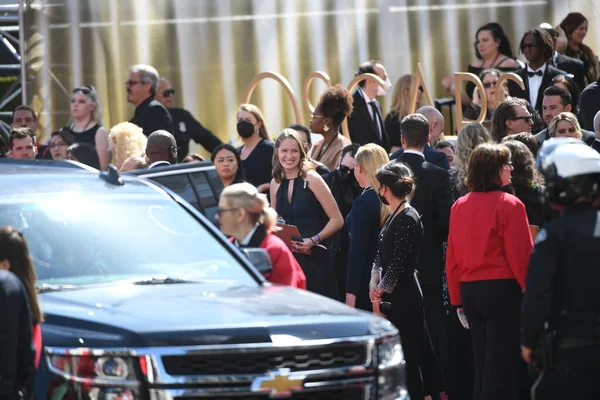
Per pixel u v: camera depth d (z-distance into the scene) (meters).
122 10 43.34
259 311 18.19
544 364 17.64
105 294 18.95
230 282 20.56
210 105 43.47
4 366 16.11
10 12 48.00
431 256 28.80
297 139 30.62
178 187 25.73
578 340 17.50
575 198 18.06
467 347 28.73
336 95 34.41
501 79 38.00
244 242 23.88
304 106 43.34
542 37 39.91
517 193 26.23
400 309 26.83
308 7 43.28
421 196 28.83
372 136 39.59
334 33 43.41
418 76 39.53
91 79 43.50
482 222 23.92
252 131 35.16
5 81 59.34
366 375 17.98
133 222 21.23
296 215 30.56
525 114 30.73
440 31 43.56
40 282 19.64
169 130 40.16
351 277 28.80
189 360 16.88
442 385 28.09
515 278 23.89
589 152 18.25
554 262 17.69
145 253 20.67
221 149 31.47
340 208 32.59
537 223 26.14
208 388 16.86
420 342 27.20
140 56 43.41
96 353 16.81
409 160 29.16
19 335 16.30
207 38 43.31
